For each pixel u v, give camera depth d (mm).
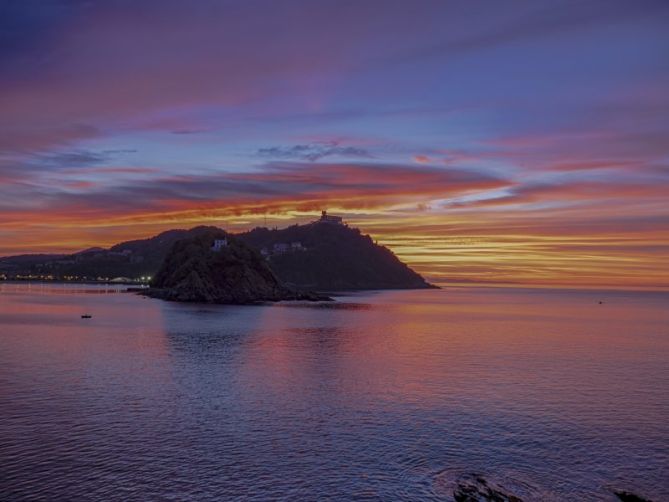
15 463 36031
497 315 199000
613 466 36906
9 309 178125
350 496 32125
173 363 72562
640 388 59969
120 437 41219
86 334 106000
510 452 39156
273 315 161250
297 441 40906
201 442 40406
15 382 59125
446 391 57250
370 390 57375
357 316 169625
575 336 119625
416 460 37438
